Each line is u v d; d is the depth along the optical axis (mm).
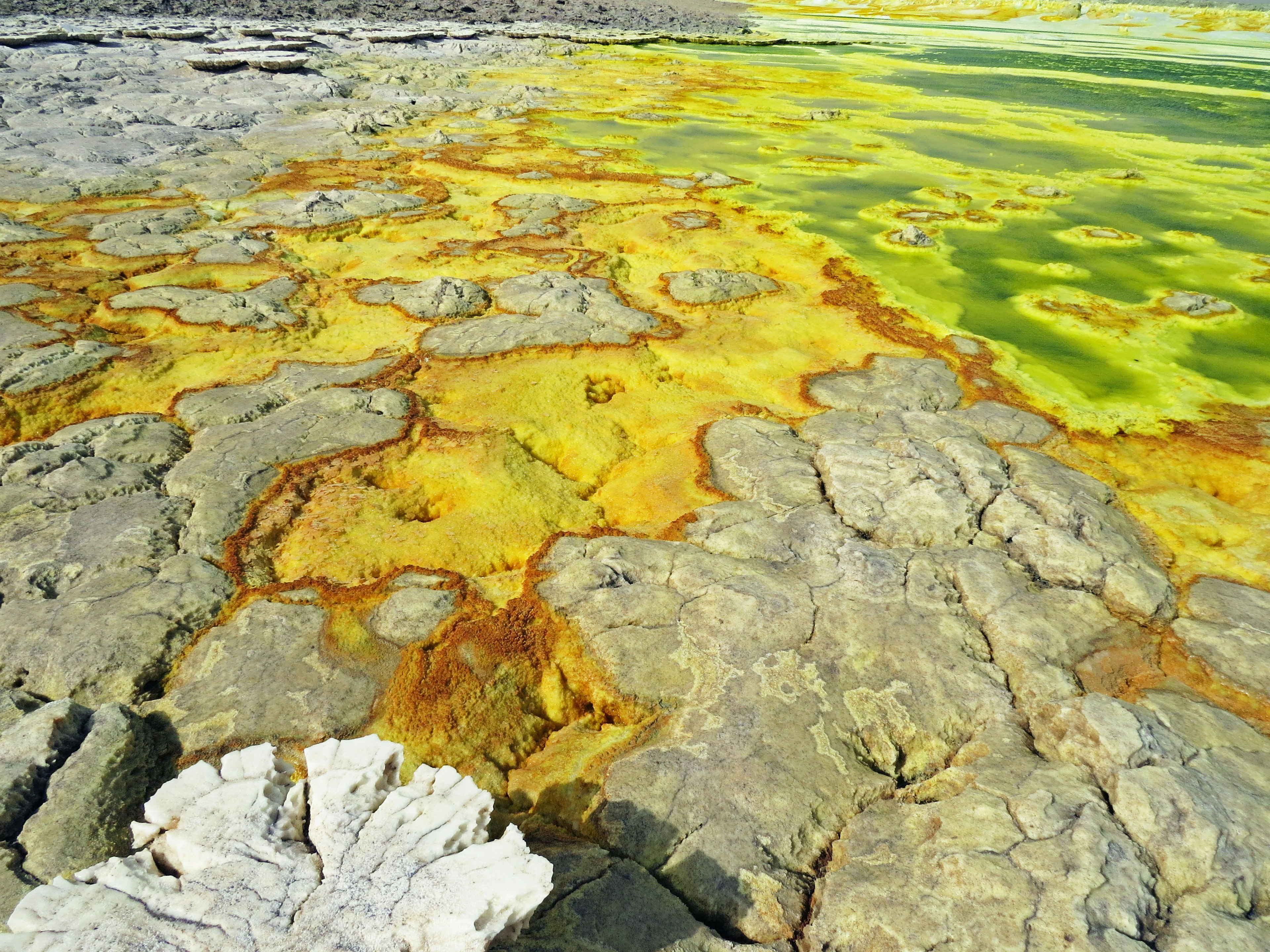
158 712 4961
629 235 13867
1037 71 33094
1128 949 3639
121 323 9781
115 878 3236
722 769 4625
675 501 7141
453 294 10680
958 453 7406
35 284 10594
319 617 5613
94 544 6102
